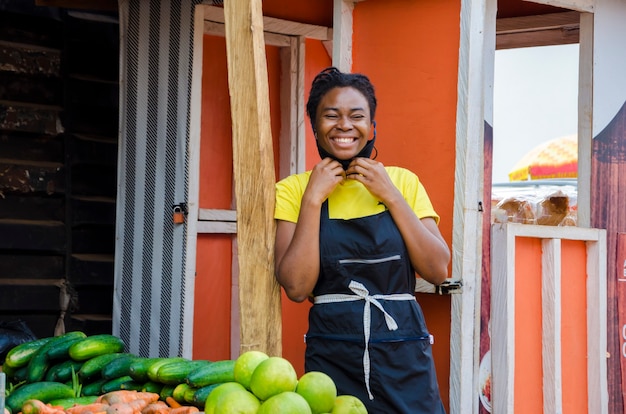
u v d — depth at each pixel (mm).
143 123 5562
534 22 5617
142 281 5500
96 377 3746
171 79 5410
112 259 6141
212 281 5891
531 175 10000
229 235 5980
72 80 6039
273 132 6078
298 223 3072
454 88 4172
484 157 4363
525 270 4301
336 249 3082
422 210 3229
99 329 6043
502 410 4145
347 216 3129
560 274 4398
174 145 5355
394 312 3078
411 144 4309
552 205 5121
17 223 5812
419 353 3102
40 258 5930
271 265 3162
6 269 5816
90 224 6074
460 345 3963
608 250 4820
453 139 4160
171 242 5348
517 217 5102
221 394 2697
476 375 4051
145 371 3457
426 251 3090
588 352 4590
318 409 2697
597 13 4773
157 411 3037
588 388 4582
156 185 5453
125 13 5688
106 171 6172
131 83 5645
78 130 6055
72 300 5996
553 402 4312
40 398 3342
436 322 4238
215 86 5949
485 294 4383
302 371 5996
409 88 4336
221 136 5984
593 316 4586
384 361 3049
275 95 6082
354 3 4551
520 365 4270
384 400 3053
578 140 4844
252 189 3154
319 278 3143
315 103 3195
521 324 4281
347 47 4523
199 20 5316
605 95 4824
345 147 3131
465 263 3973
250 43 3127
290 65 6020
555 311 4332
